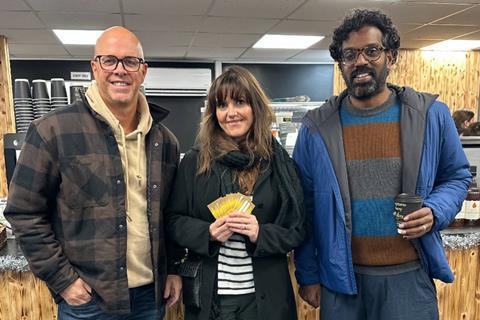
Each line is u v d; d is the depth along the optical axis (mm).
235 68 1372
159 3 4066
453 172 1331
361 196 1287
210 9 4297
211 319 1268
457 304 1934
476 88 7230
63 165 1202
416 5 4266
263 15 4543
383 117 1300
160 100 7555
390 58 1288
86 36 5379
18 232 1177
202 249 1260
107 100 1285
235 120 1340
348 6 4254
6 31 5012
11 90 5461
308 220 1426
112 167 1244
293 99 3344
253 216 1261
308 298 1492
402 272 1278
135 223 1301
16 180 1182
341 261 1298
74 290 1213
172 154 1443
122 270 1247
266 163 1356
